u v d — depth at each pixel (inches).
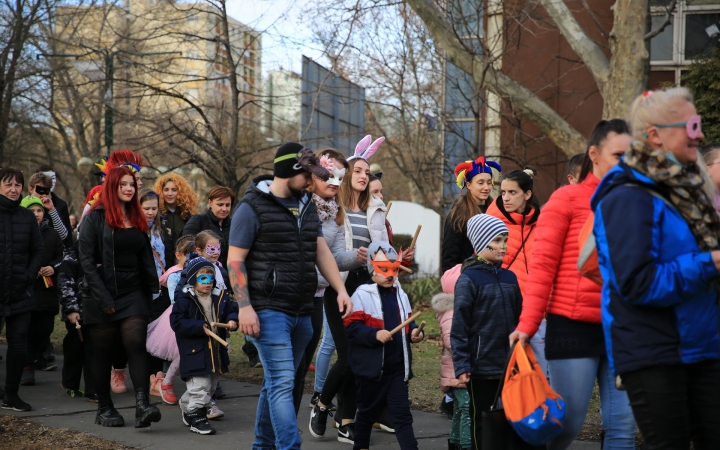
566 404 140.0
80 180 890.1
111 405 220.2
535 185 542.0
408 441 174.6
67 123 932.6
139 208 214.5
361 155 222.2
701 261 102.3
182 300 216.7
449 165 556.7
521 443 144.0
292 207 165.9
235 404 248.7
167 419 227.5
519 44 520.1
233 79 566.6
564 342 139.6
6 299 229.3
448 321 183.6
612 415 139.2
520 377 135.6
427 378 282.2
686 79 442.6
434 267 789.9
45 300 279.4
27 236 237.6
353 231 214.8
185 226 285.1
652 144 110.2
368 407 181.2
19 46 770.8
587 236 129.0
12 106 861.8
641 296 104.9
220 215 286.4
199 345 213.6
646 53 378.0
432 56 544.7
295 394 183.8
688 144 108.8
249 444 200.4
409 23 532.1
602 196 113.7
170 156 585.6
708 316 107.6
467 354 162.1
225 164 548.1
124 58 617.0
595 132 143.5
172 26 583.5
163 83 576.1
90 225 209.9
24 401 246.8
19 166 952.3
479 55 482.3
